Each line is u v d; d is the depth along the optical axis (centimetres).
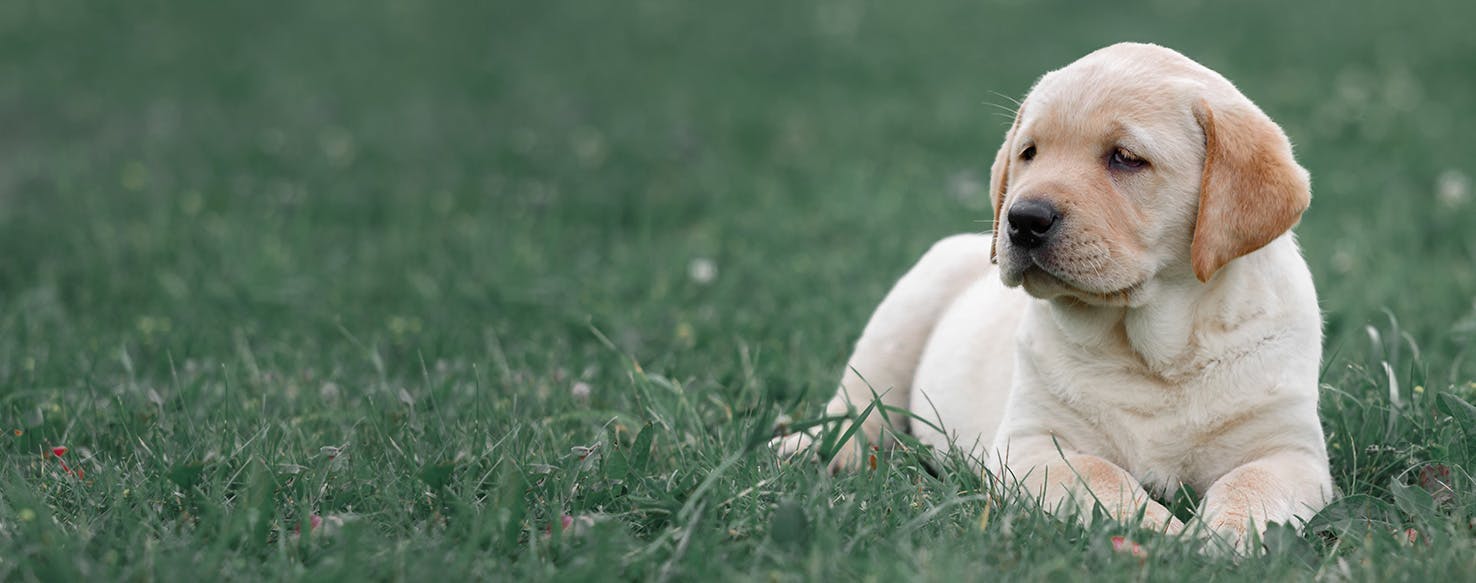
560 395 420
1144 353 335
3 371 452
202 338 514
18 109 1196
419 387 446
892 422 422
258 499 302
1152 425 336
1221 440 333
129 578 270
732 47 1430
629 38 1491
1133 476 339
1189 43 1331
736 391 443
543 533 300
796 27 1508
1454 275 593
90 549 288
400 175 933
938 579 257
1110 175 326
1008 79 1230
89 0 1673
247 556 286
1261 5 1513
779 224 751
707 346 507
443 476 315
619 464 327
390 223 786
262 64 1383
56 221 763
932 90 1199
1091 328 340
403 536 299
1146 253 325
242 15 1614
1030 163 338
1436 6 1475
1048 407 347
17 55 1416
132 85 1290
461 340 508
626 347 492
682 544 277
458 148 1030
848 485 328
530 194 869
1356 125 989
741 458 331
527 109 1182
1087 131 327
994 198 368
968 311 405
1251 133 323
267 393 430
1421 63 1223
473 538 275
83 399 415
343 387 437
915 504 311
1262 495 310
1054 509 313
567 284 613
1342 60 1244
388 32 1535
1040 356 349
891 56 1352
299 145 1036
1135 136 323
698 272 616
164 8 1641
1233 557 286
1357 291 566
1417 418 371
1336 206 763
